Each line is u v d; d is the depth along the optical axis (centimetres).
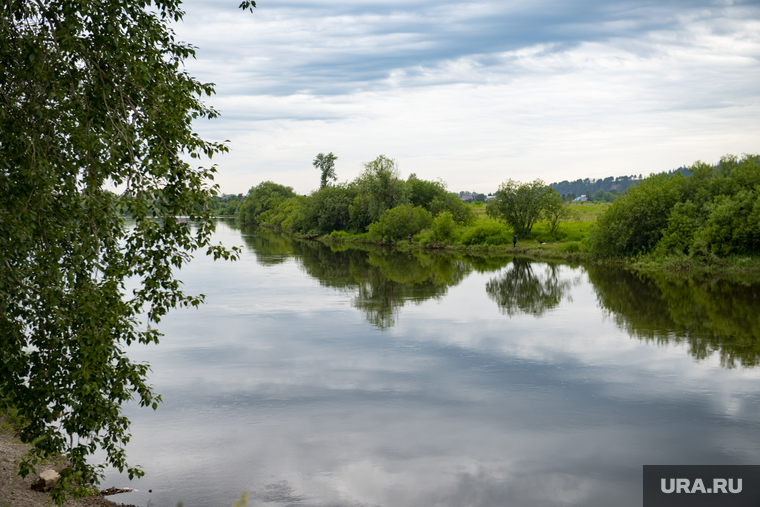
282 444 1137
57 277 638
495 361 1708
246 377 1570
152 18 695
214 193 730
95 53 675
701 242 3972
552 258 5138
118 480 984
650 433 1178
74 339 670
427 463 1053
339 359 1742
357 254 5878
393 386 1486
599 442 1138
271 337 2038
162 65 718
